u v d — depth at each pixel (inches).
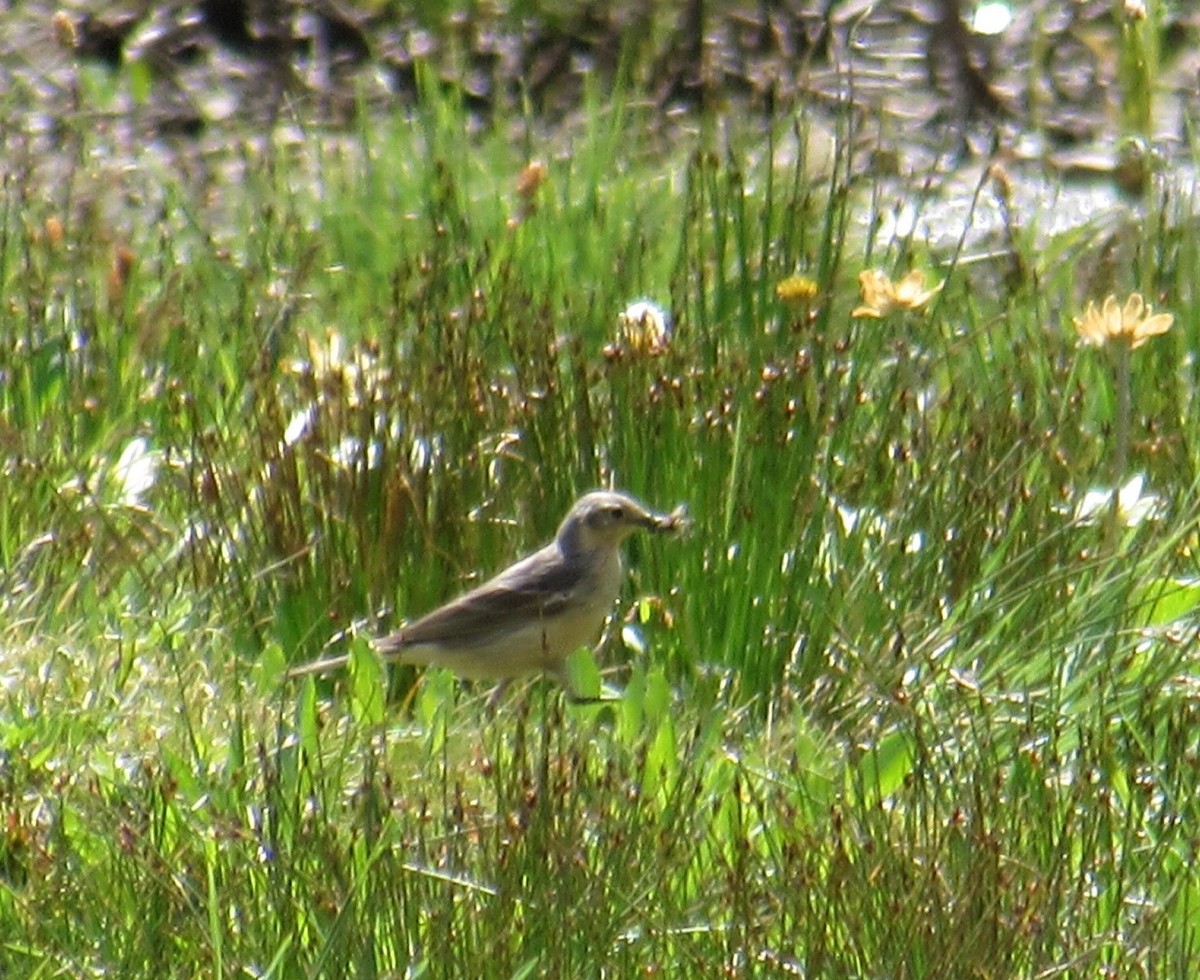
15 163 673.6
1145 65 604.1
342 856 338.6
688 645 434.0
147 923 327.6
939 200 746.8
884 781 380.2
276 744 375.6
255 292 576.1
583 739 379.2
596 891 325.1
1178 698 396.2
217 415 506.6
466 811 350.3
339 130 823.1
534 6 869.8
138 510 473.1
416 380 456.8
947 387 495.8
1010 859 328.2
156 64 860.0
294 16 879.7
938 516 440.5
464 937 322.3
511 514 450.9
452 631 419.8
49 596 437.1
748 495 436.8
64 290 572.4
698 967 320.8
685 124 795.4
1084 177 786.8
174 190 678.5
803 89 694.5
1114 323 430.6
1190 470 469.1
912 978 316.8
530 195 569.6
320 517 447.2
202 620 441.1
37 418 508.1
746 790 375.2
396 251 614.5
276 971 319.9
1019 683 410.9
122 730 391.5
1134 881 336.5
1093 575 430.3
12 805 353.4
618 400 453.7
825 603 431.2
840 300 556.1
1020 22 877.8
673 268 532.7
